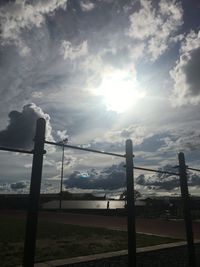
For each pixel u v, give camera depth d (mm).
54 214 39750
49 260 7504
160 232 15273
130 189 3859
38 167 3076
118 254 7664
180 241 10383
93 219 28344
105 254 7668
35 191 2988
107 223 22578
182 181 5336
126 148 4031
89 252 8617
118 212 43406
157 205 44469
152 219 30953
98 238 11961
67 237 12367
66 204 58281
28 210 2938
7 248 9477
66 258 7750
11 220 24531
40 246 9836
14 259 7773
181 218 33125
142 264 6734
